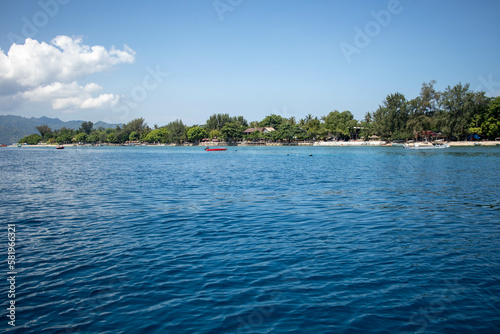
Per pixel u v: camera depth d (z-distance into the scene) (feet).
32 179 145.89
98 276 39.14
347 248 48.34
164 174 165.37
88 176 157.58
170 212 74.43
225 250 47.75
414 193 98.78
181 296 34.04
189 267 41.47
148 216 70.44
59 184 126.93
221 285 36.37
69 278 38.70
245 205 82.17
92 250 48.44
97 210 77.10
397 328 28.45
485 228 59.36
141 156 385.09
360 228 59.67
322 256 45.01
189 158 329.11
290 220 66.13
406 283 36.70
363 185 117.70
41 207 81.10
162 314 30.81
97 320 29.96
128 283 37.14
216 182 129.90
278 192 103.35
